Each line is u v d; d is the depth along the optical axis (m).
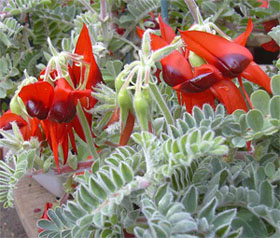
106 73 0.31
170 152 0.16
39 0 0.37
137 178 0.17
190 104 0.21
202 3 0.36
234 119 0.19
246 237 0.17
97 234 0.18
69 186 0.27
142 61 0.19
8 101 0.46
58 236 0.21
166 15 0.31
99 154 0.24
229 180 0.19
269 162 0.19
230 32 0.39
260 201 0.18
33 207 0.34
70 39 0.32
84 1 0.33
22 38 0.41
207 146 0.15
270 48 0.39
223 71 0.19
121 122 0.20
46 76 0.21
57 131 0.21
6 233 0.63
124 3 0.39
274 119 0.18
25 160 0.22
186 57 0.21
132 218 0.18
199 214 0.16
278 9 0.36
